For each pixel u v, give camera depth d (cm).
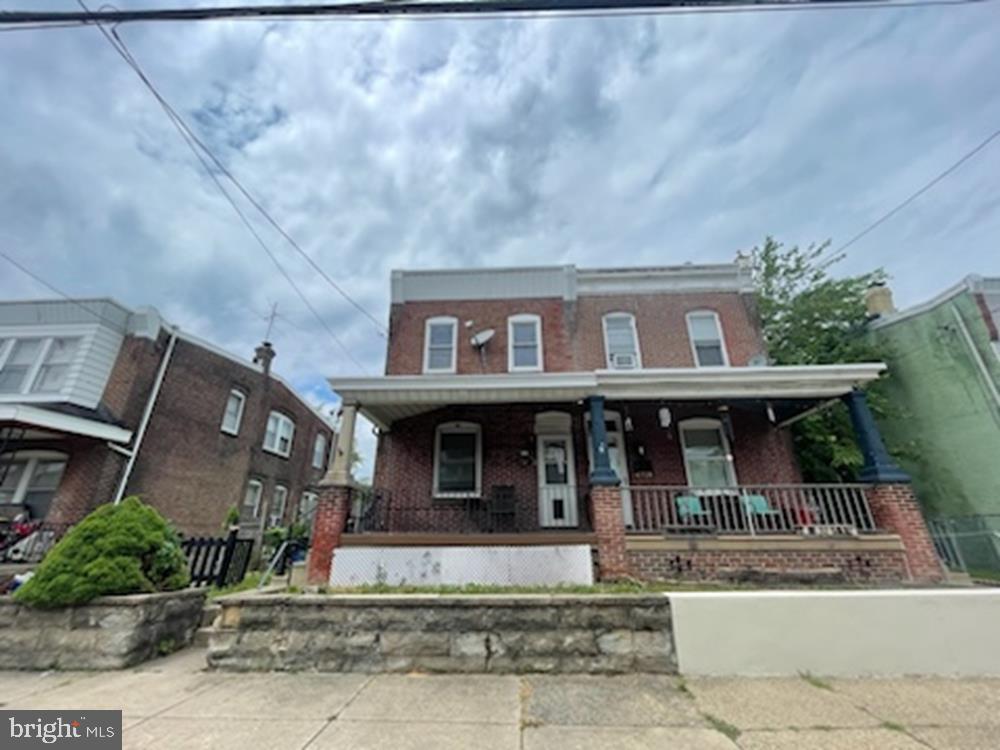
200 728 300
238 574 778
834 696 357
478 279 1201
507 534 729
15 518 945
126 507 529
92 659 441
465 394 834
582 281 1197
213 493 1345
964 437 1070
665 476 952
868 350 1256
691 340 1123
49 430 979
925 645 418
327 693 370
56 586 454
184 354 1288
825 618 426
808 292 1370
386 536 733
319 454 2039
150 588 502
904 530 715
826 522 816
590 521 912
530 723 308
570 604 438
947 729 295
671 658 420
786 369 806
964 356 1083
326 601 452
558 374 818
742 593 444
